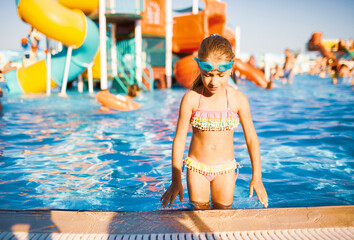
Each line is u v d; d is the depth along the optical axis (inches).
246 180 126.3
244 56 1109.1
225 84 86.9
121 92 525.0
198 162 95.5
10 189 117.1
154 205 102.7
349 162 147.1
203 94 91.7
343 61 956.0
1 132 214.8
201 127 92.0
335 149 168.9
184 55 692.1
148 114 287.6
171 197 87.4
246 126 94.7
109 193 113.7
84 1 495.5
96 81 620.7
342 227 63.5
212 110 91.3
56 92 530.9
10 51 860.6
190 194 96.7
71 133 212.5
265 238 59.9
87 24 471.2
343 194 110.5
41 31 438.3
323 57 951.0
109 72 584.7
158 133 212.4
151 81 561.6
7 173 134.9
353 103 340.2
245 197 109.0
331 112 287.0
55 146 179.6
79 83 565.0
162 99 408.5
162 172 136.6
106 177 130.6
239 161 150.6
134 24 544.4
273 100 381.4
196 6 650.8
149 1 585.0
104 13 491.2
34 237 60.2
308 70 1086.4
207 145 93.9
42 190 116.4
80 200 107.3
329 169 137.9
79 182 124.8
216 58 77.7
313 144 179.5
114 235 60.9
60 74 503.5
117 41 590.9
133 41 550.0
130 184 122.5
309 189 115.6
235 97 92.4
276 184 121.1
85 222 65.4
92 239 59.6
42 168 141.8
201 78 88.7
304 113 284.8
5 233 61.4
